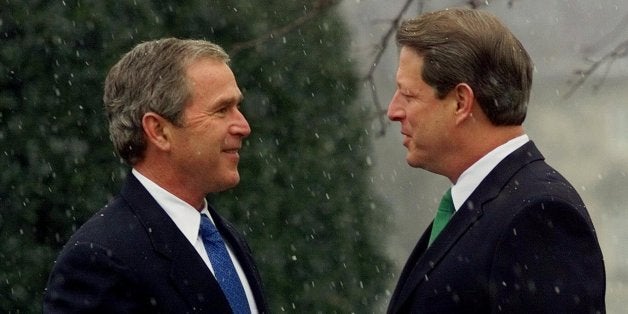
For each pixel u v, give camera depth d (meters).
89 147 24.94
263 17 27.03
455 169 12.53
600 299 11.75
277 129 27.73
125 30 25.09
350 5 28.80
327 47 28.08
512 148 12.42
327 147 28.22
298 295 27.97
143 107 12.88
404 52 12.53
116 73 13.12
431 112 12.38
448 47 12.25
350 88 28.41
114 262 12.53
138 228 12.80
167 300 12.62
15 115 24.61
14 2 24.42
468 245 12.09
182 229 13.00
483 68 12.20
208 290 12.79
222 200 27.38
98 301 12.41
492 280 11.79
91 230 12.79
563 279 11.55
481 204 12.23
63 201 24.86
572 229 11.77
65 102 24.78
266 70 27.36
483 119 12.36
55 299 12.55
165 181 13.04
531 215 11.77
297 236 27.97
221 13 26.56
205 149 12.85
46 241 24.95
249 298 13.67
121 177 25.08
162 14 25.73
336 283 28.53
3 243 24.67
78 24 24.70
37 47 24.56
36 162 24.70
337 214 28.39
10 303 24.67
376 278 29.08
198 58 12.95
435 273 12.22
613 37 22.39
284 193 27.83
